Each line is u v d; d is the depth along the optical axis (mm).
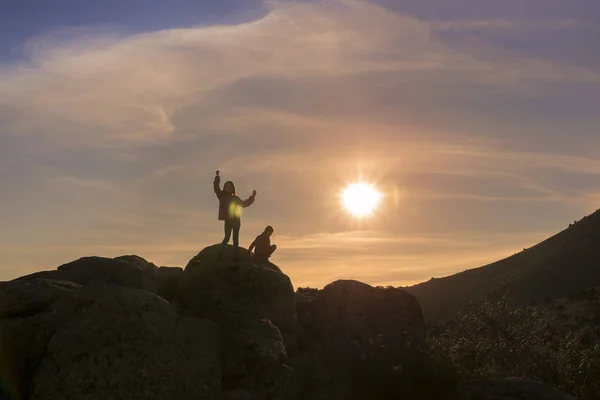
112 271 20938
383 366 21703
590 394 27234
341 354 22219
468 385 22359
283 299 21688
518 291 108375
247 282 21141
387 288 27234
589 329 53469
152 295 17922
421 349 23641
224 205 22094
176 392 16484
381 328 25094
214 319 19484
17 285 18469
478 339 31688
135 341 16781
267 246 23422
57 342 16328
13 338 16719
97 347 16359
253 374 18312
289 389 19125
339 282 26703
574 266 110938
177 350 17125
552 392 21562
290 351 21438
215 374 17328
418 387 21281
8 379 16219
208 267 21406
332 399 20406
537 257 119562
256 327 19328
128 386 16094
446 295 116562
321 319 24922
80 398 15641
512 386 21781
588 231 119125
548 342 40062
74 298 17359
